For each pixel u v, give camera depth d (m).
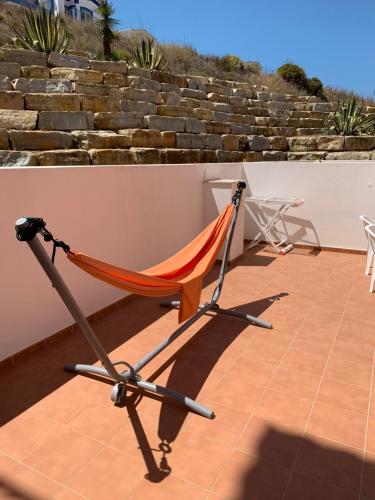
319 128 10.75
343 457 1.88
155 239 4.32
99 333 3.22
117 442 1.99
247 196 6.25
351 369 2.63
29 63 7.77
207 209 5.31
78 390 2.44
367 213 5.45
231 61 19.03
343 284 4.34
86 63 8.51
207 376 2.58
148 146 6.43
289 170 5.84
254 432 2.05
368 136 8.21
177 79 10.23
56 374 2.62
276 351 2.89
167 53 17.22
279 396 2.35
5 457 1.90
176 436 2.03
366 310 3.62
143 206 4.05
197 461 1.86
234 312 3.43
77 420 2.16
